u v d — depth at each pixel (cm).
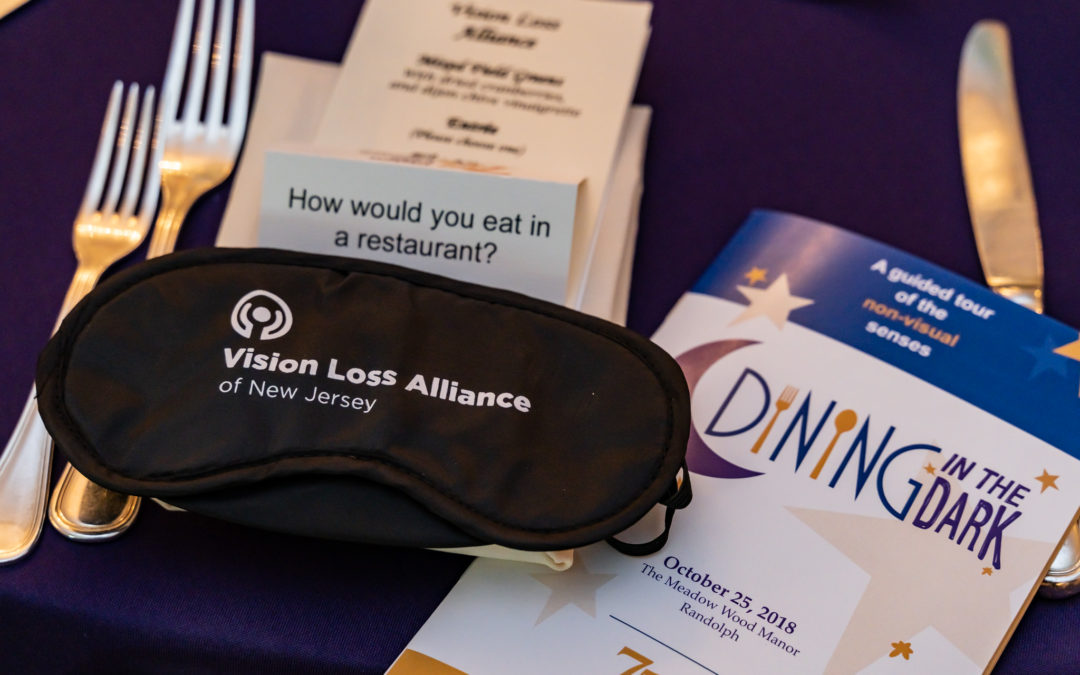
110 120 53
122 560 43
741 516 44
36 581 42
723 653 41
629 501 41
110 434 41
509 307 44
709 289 50
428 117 53
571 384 43
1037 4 60
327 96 54
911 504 44
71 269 50
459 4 56
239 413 41
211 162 52
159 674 43
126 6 57
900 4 60
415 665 41
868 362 47
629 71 54
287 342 43
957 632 42
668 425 42
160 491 41
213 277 44
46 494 44
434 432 41
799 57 58
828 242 51
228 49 55
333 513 41
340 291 44
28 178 52
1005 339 48
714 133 56
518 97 53
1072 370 47
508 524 40
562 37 55
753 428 46
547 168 51
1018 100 57
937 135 56
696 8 59
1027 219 52
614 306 50
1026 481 45
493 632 42
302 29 57
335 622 42
